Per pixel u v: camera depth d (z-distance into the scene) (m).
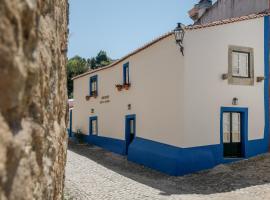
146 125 16.02
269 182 11.09
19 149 1.97
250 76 14.52
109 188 10.50
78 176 12.23
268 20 15.12
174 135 13.74
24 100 2.13
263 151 14.63
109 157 17.89
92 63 54.88
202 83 13.61
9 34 1.78
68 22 5.28
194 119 13.40
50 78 3.13
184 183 11.78
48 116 3.09
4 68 1.73
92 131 23.56
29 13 2.06
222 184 11.27
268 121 14.81
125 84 17.81
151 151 15.05
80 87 25.61
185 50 13.38
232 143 14.16
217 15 19.72
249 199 9.55
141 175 13.30
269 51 15.02
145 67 16.25
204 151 13.46
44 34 2.74
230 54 14.19
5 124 1.78
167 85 14.41
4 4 1.72
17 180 1.95
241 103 14.25
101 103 21.83
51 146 3.27
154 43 15.41
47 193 3.07
